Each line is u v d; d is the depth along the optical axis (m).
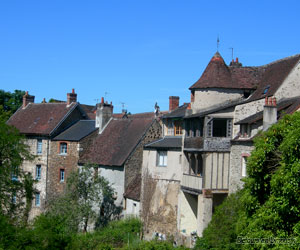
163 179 32.78
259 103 27.77
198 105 31.38
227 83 31.14
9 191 25.61
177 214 31.12
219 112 28.64
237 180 26.91
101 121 41.69
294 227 16.44
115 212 35.81
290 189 16.33
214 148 28.30
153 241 28.83
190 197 30.98
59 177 41.62
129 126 39.47
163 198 32.56
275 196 17.33
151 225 32.81
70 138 41.00
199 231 28.08
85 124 43.38
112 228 33.03
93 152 39.88
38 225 21.42
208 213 27.89
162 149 33.28
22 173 27.12
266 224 17.33
